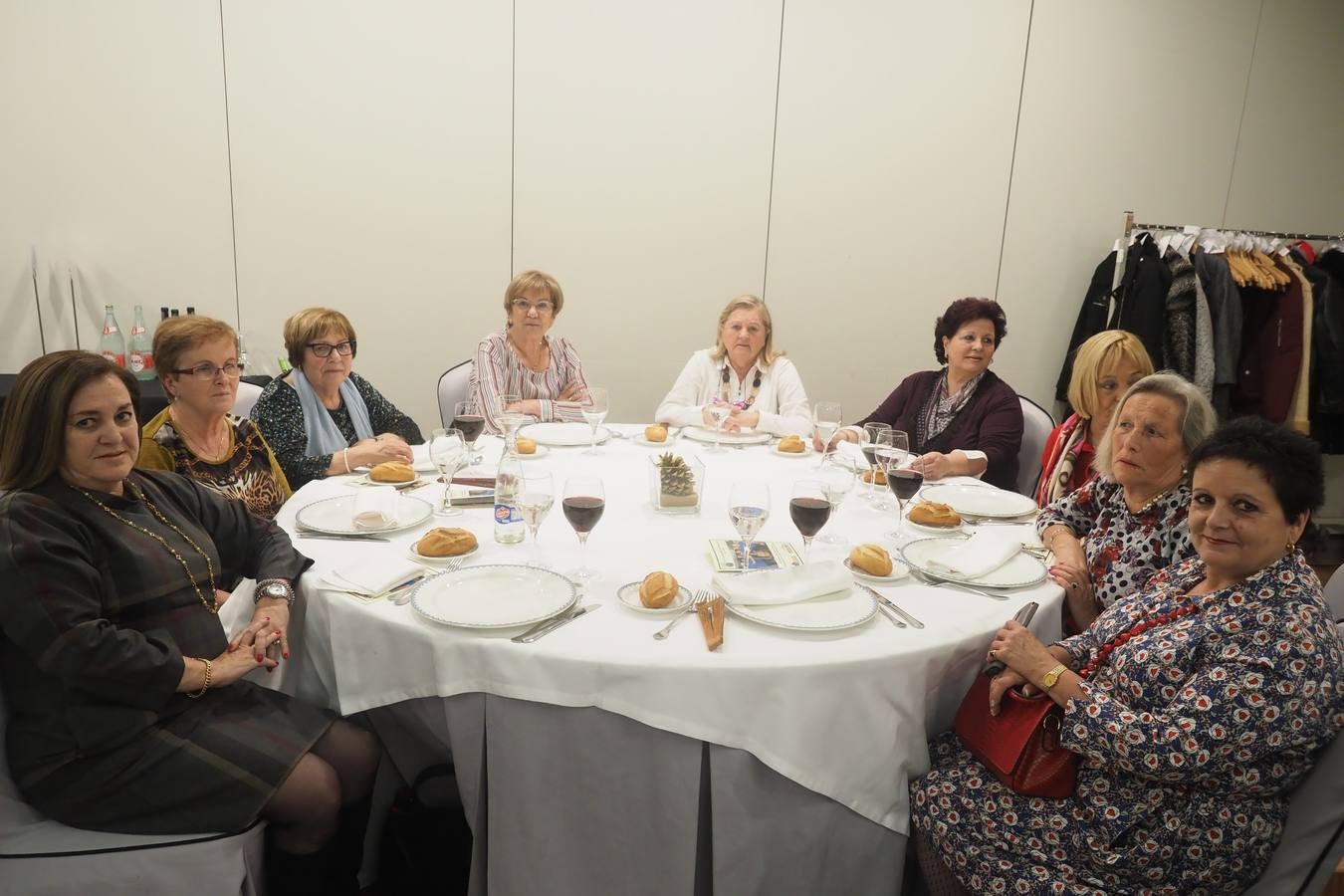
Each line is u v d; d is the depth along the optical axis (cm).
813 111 396
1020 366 441
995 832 126
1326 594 157
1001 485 268
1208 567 129
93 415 128
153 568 135
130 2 334
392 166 369
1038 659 128
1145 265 393
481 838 135
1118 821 121
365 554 157
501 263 388
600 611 134
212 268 362
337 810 144
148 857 125
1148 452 158
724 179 396
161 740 130
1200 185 436
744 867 125
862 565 152
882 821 129
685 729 118
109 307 352
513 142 377
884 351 427
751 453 249
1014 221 421
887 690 124
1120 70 414
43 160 339
